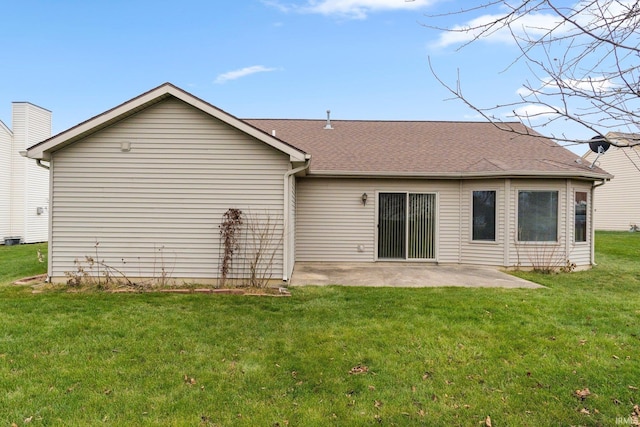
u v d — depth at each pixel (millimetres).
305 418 3268
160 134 8156
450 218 11719
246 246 8234
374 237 11711
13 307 6301
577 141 2416
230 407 3430
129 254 8156
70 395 3562
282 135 14312
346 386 3822
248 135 8219
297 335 5156
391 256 11766
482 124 15930
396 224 11781
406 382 3920
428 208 11758
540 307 6430
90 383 3797
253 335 5156
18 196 18688
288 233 8445
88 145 8094
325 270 10609
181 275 8203
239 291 7582
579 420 3307
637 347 4785
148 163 8156
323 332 5266
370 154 12531
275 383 3873
